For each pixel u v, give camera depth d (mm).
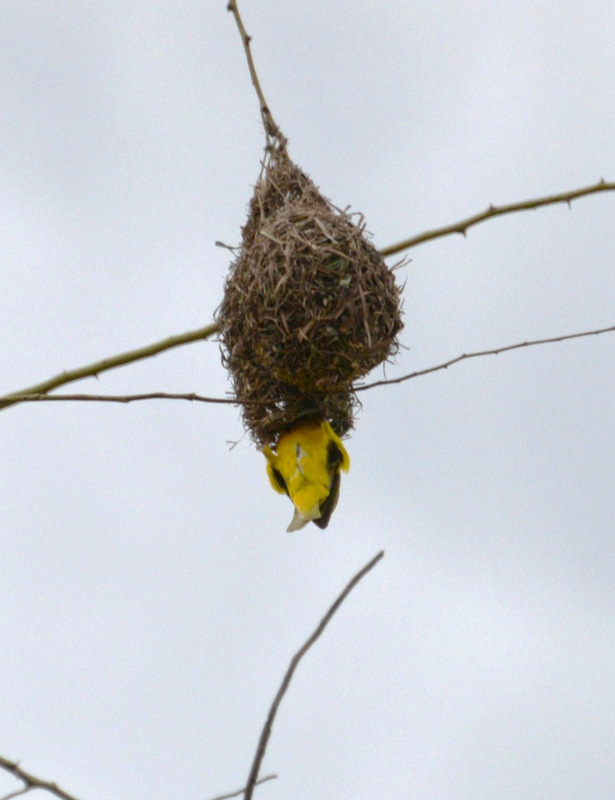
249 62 11711
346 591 4879
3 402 7859
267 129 12109
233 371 11695
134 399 8008
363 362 11117
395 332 11461
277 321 10891
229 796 5227
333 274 10891
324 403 11812
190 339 10352
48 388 9711
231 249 11898
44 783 5508
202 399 8305
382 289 11156
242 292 11164
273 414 11680
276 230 11219
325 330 10812
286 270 10844
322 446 11820
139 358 10086
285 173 11922
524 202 10766
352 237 11109
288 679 4836
